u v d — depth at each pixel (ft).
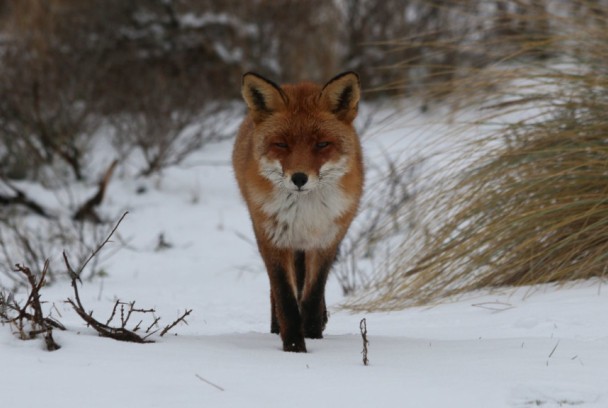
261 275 53.67
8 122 77.00
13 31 82.99
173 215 70.08
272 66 89.40
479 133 46.50
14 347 25.84
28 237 58.44
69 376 23.09
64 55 82.99
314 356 27.40
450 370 25.02
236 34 89.45
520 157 42.34
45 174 76.07
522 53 50.06
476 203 41.93
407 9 90.17
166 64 88.99
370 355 27.63
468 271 41.06
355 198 33.09
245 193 33.81
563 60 47.91
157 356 25.55
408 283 42.01
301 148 30.86
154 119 78.79
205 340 29.89
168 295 47.21
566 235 40.34
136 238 64.03
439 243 42.29
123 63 86.33
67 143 77.15
